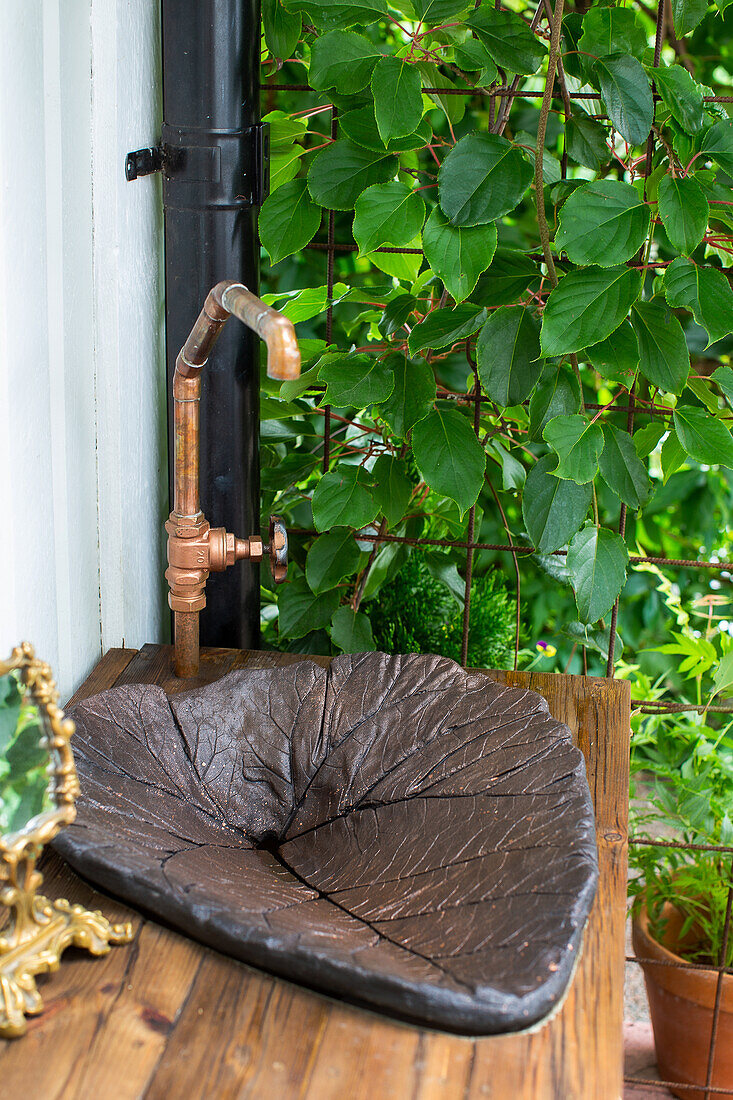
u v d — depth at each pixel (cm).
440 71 163
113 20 119
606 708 125
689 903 189
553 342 124
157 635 152
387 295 165
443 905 87
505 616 197
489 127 145
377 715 111
